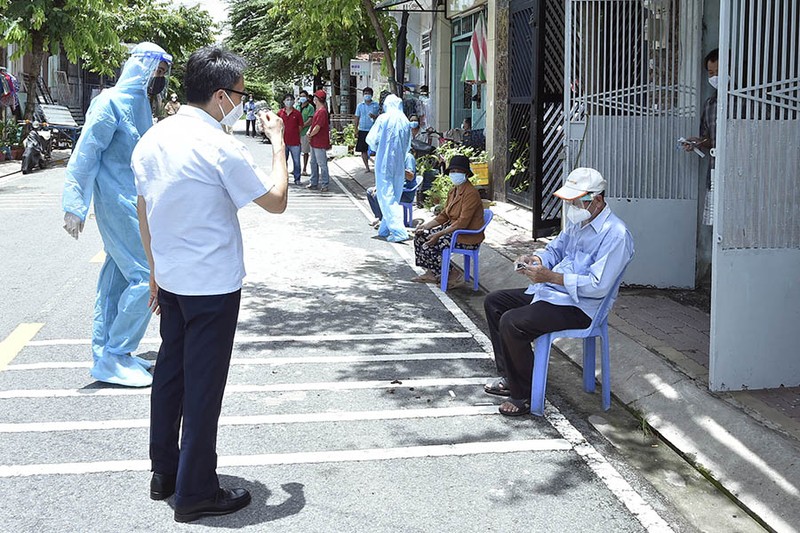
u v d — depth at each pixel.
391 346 6.83
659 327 6.94
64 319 7.52
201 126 3.90
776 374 5.43
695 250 8.25
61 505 4.11
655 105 8.17
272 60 37.91
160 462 4.15
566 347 6.79
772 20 5.23
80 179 5.39
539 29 10.82
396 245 11.45
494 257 10.06
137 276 5.64
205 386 3.91
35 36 24.77
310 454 4.73
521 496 4.27
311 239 11.79
